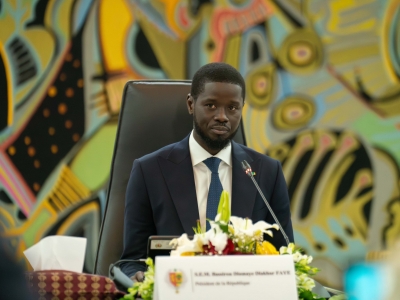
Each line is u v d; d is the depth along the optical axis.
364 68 11.44
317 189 11.41
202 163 6.14
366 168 11.47
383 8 11.41
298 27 11.34
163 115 6.66
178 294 3.71
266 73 11.30
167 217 5.96
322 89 11.38
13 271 2.19
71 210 11.00
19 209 10.93
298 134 11.38
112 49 11.10
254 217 6.05
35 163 10.99
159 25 11.14
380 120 11.45
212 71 5.82
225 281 3.77
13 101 10.96
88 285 4.23
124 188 6.51
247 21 11.26
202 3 11.18
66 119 11.05
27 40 10.99
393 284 2.07
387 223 11.45
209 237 4.09
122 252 6.38
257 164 6.25
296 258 4.30
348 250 11.44
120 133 6.59
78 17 11.07
